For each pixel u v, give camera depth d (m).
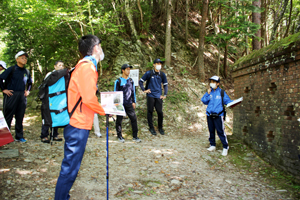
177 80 9.08
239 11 8.89
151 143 5.30
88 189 2.76
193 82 9.33
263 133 4.16
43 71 13.32
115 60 9.27
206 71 10.55
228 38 8.76
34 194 2.44
